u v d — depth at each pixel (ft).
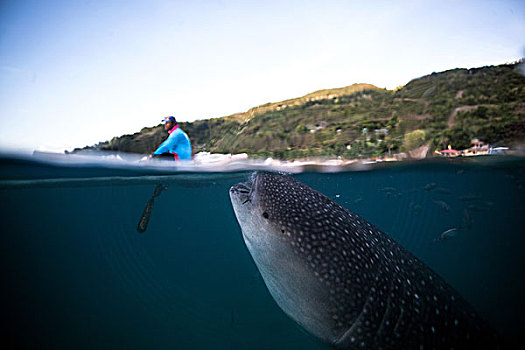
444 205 26.02
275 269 7.29
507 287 33.40
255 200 7.47
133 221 41.22
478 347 7.10
